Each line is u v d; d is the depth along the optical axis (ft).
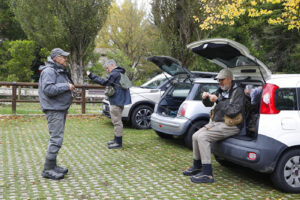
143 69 111.86
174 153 18.97
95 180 13.53
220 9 28.89
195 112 18.70
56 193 11.78
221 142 13.75
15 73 76.64
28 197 11.28
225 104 13.19
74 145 20.61
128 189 12.47
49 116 13.30
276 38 73.15
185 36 42.14
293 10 25.22
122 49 110.22
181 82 20.70
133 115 26.61
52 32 55.98
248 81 14.28
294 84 12.85
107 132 25.85
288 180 12.30
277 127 12.19
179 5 42.14
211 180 13.50
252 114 13.82
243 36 76.33
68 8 54.19
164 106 21.90
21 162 16.10
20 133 24.11
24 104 36.83
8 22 90.74
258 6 58.85
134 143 21.65
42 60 75.97
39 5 56.34
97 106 36.91
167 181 13.60
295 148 12.41
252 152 12.15
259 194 12.23
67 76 13.89
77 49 57.36
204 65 61.98
